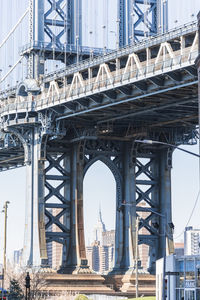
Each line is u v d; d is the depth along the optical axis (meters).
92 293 171.25
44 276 166.50
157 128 180.75
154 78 142.75
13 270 187.75
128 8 178.50
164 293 91.69
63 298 159.12
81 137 174.38
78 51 175.38
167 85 142.62
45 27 176.50
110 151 183.75
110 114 163.88
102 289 172.50
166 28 180.00
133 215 181.62
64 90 165.00
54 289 167.25
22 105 171.38
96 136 174.12
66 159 180.75
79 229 175.88
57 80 169.38
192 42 139.50
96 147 182.12
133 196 182.38
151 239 185.50
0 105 185.38
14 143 185.50
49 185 177.88
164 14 180.62
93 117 169.25
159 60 141.62
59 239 177.50
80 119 170.12
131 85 148.12
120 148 185.12
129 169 183.00
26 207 175.38
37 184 173.38
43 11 175.12
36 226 172.25
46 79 171.00
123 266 180.62
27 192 175.62
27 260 171.88
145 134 174.62
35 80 172.00
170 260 104.12
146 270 185.38
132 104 155.12
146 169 188.25
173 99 150.25
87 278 171.88
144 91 146.75
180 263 101.31
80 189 177.38
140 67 144.50
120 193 184.12
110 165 184.00
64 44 175.75
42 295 161.12
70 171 180.00
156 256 185.12
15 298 141.38
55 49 175.12
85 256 174.88
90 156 182.38
